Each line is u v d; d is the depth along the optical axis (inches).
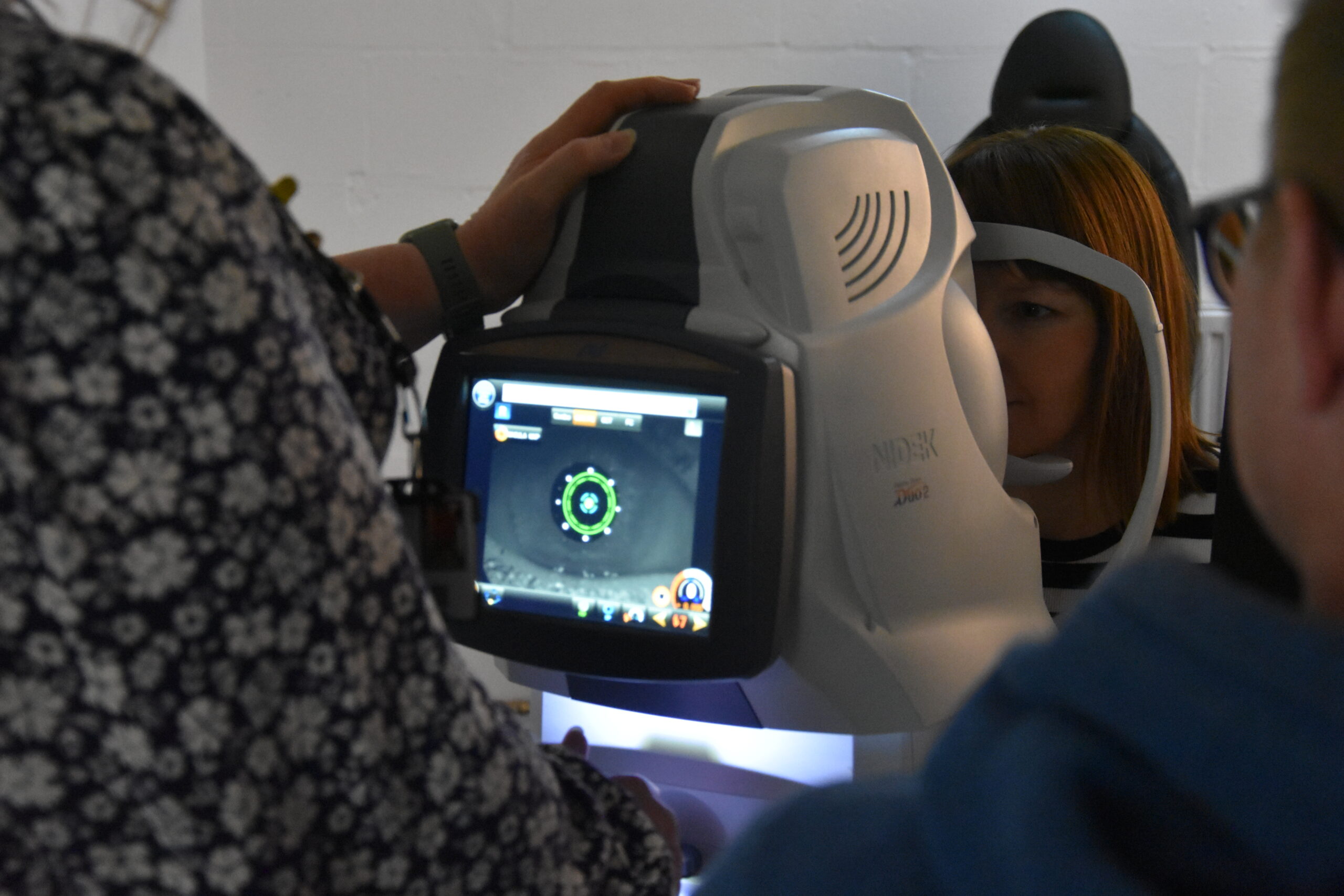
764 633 23.8
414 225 53.5
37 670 12.0
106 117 11.5
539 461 25.7
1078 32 43.3
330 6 52.5
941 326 25.9
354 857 13.6
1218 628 7.4
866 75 48.3
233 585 12.0
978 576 26.5
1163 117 46.4
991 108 44.9
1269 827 6.9
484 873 14.7
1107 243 35.3
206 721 12.0
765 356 23.9
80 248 11.3
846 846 9.3
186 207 11.8
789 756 26.7
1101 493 36.9
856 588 25.0
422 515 18.9
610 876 17.4
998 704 9.0
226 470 11.9
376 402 16.8
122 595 11.6
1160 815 7.6
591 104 28.7
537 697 29.3
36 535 11.4
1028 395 35.8
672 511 24.4
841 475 24.4
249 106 54.1
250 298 12.2
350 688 12.9
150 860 12.7
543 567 25.6
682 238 26.0
